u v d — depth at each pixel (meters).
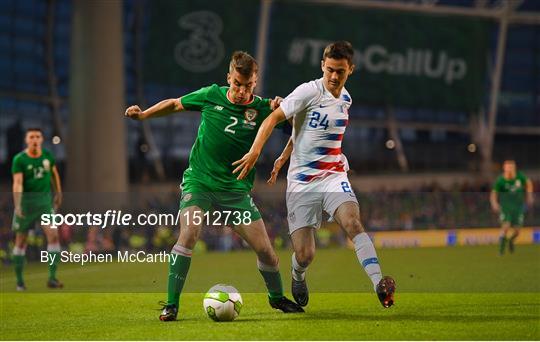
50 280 38.47
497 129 163.00
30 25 140.00
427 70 146.75
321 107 25.53
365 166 153.38
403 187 151.62
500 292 34.19
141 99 142.75
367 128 156.38
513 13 150.00
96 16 112.06
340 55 25.02
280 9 136.00
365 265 24.55
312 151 25.92
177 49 129.50
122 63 115.12
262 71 137.88
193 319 26.48
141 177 140.50
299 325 24.41
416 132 158.38
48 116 142.38
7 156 135.12
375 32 141.12
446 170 156.50
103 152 112.81
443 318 25.81
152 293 34.91
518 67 164.00
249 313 27.75
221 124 25.88
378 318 25.94
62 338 23.36
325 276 41.44
